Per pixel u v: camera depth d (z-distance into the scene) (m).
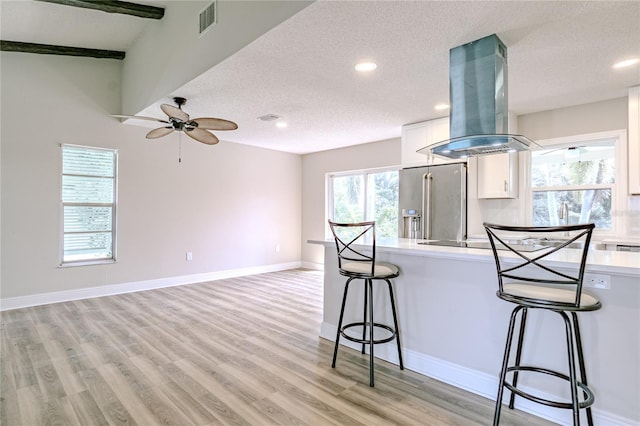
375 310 2.88
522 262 2.02
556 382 1.99
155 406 2.12
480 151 2.97
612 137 3.76
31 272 4.33
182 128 3.88
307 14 2.20
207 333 3.38
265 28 2.44
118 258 4.97
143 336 3.29
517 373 2.08
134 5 3.64
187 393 2.27
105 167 4.91
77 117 4.64
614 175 3.80
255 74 3.14
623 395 1.78
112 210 4.98
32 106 4.33
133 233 5.10
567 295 1.70
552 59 2.81
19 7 3.56
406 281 2.67
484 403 2.17
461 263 2.37
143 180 5.19
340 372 2.58
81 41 4.40
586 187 3.95
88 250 4.80
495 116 2.46
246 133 5.46
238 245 6.32
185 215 5.63
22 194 4.27
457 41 2.53
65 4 3.34
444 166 4.31
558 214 4.14
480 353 2.28
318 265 7.04
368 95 3.67
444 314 2.45
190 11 3.33
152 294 4.94
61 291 4.54
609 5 2.06
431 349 2.52
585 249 1.58
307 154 7.28
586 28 2.33
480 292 2.28
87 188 4.77
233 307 4.30
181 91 3.61
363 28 2.36
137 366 2.66
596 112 3.86
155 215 5.31
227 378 2.47
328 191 6.95
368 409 2.10
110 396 2.23
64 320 3.76
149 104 4.14
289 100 3.85
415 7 2.11
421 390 2.32
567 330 1.68
